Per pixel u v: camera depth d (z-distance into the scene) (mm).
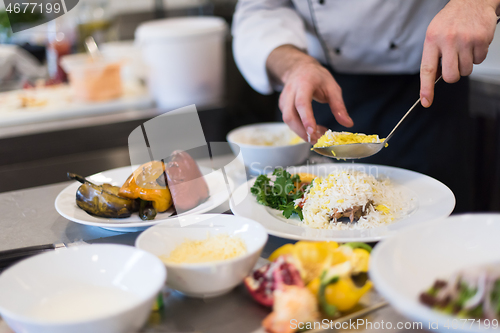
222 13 2473
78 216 625
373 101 1152
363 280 421
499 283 355
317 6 1075
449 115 1093
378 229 562
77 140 1737
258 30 1069
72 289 413
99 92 1876
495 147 1396
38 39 2104
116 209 616
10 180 1664
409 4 968
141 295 391
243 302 432
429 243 425
